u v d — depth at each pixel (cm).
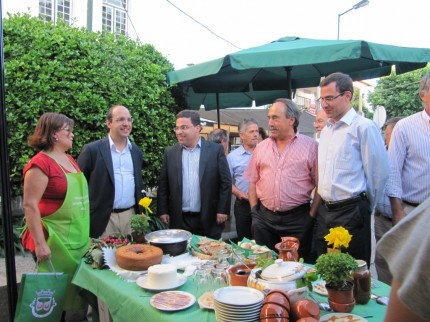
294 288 164
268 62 406
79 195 284
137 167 358
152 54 525
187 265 236
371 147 261
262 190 324
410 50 414
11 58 412
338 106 271
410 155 284
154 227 355
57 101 418
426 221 70
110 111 346
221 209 375
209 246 256
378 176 264
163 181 386
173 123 521
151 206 460
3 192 250
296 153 312
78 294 277
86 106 433
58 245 269
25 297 235
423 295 66
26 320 235
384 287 201
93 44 456
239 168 443
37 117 408
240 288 171
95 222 334
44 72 414
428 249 66
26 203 262
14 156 404
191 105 716
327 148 280
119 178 343
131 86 474
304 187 313
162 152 506
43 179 266
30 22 438
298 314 150
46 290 242
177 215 375
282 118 311
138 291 200
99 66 455
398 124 292
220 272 202
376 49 393
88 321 342
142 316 180
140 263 223
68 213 277
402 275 70
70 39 435
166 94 517
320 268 171
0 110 244
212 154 378
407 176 288
